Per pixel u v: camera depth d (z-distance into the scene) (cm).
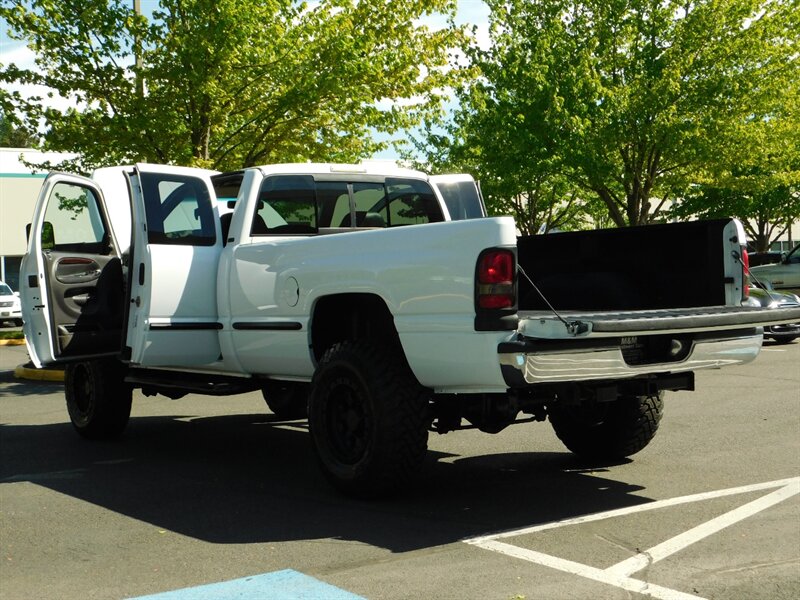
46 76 1494
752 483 620
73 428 935
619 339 528
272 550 485
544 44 2383
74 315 784
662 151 2416
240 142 1547
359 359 571
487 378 514
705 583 418
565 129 2392
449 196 836
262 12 1448
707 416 909
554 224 3566
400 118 1622
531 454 741
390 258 557
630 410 675
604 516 542
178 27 1441
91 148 1502
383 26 1565
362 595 409
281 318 641
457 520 538
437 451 759
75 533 530
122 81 1473
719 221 605
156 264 687
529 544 485
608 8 2394
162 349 689
